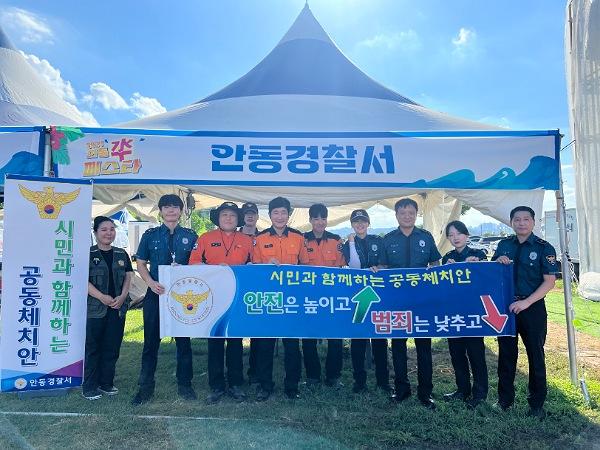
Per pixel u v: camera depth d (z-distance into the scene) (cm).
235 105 575
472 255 423
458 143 457
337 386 459
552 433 357
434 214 743
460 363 419
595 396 426
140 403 418
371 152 456
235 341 438
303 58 648
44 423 374
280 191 550
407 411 388
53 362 408
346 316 420
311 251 459
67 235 417
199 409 405
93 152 456
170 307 423
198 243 436
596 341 680
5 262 396
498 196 494
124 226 1366
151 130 459
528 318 385
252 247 444
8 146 457
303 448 330
